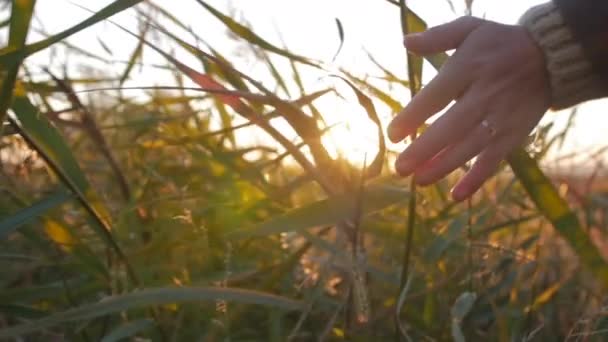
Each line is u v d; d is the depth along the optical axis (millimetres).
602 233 1591
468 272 1256
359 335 1176
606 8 880
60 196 985
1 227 939
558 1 894
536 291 1407
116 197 1490
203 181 1488
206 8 1033
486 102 879
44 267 1302
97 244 1262
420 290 1327
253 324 1277
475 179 901
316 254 1505
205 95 1386
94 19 905
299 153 1033
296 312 1243
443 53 961
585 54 886
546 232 1664
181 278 1230
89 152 1669
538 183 862
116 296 888
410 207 1062
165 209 1389
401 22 979
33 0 902
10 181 1165
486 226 1475
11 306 1062
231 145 1599
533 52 895
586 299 1359
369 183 1045
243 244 1284
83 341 1090
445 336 1248
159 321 1102
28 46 906
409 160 874
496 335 1266
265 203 1321
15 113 996
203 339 1122
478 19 911
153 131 1531
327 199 958
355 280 1061
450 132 870
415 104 883
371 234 1444
